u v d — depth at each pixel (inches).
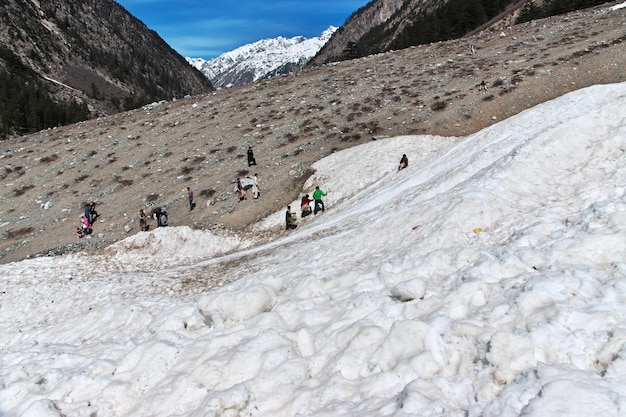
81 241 1038.4
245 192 1144.8
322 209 968.3
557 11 2805.1
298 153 1301.7
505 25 3275.1
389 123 1337.4
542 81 1305.4
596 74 1261.1
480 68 1605.6
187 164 1387.8
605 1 2551.7
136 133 1766.7
